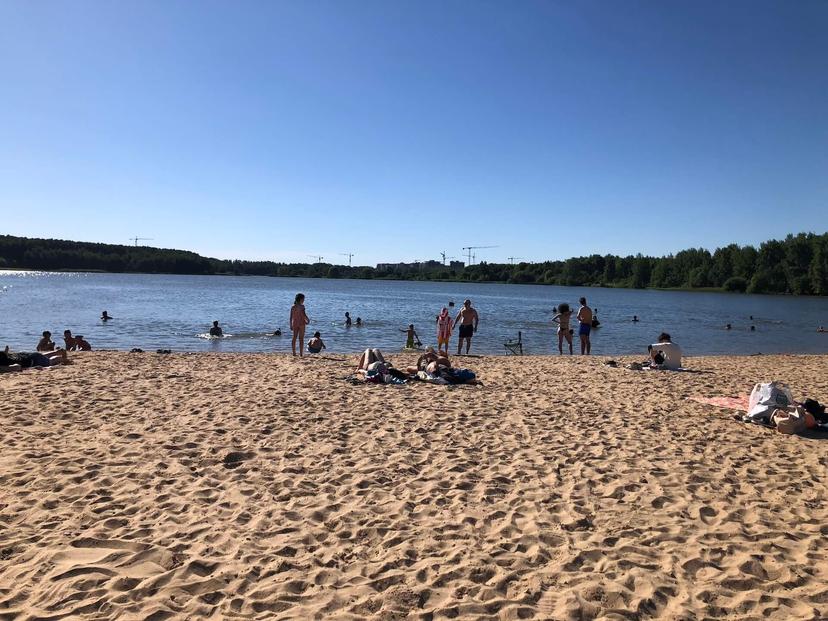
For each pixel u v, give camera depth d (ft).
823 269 324.60
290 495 19.56
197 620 12.26
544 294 351.87
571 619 12.62
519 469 22.70
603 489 20.70
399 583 13.97
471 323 67.31
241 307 163.73
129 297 198.18
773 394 31.27
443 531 16.98
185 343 85.40
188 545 15.58
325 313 149.18
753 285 361.30
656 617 12.76
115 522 16.88
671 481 21.59
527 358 62.64
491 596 13.47
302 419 29.84
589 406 35.01
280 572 14.39
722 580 14.29
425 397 36.55
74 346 65.98
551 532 16.98
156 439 25.39
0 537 15.71
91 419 28.66
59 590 13.12
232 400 34.01
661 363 53.11
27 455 22.62
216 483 20.44
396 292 325.42
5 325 102.17
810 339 110.52
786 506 19.30
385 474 21.83
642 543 16.39
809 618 12.72
